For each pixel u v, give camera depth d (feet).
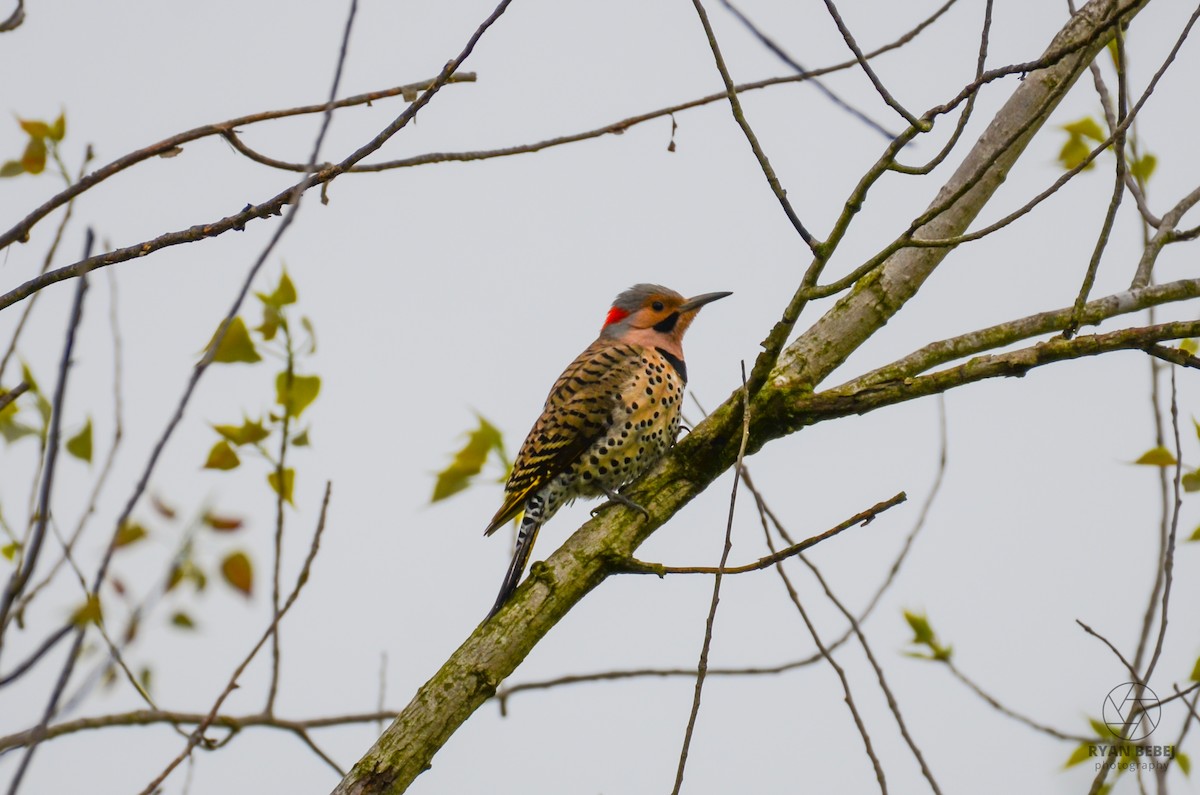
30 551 21.04
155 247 30.32
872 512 30.45
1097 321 34.91
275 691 33.19
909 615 36.76
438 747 31.94
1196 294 34.96
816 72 34.68
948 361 35.78
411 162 33.01
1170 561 31.68
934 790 29.99
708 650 26.61
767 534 32.60
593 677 35.73
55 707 20.33
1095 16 36.78
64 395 21.09
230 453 33.12
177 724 31.76
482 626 33.40
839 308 37.22
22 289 28.99
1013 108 37.32
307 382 33.55
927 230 37.35
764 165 30.55
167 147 31.12
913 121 29.27
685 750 25.77
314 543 30.04
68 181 31.91
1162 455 34.73
